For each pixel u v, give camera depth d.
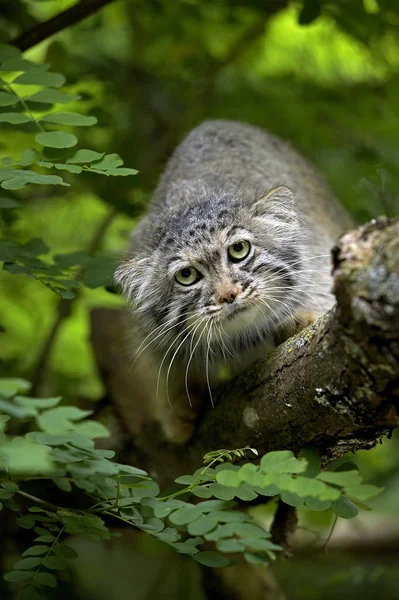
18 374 6.05
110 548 6.15
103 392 6.21
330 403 3.18
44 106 4.21
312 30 7.68
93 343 5.95
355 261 2.70
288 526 4.59
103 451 3.38
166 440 4.96
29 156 3.87
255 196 4.80
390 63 6.71
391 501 7.94
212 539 2.77
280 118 6.82
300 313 4.63
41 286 7.36
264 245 4.57
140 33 7.18
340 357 2.98
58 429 2.96
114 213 6.36
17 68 4.16
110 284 4.66
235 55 7.26
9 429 5.34
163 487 4.91
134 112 7.12
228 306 4.40
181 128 7.00
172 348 4.86
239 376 4.15
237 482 2.76
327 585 6.79
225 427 4.08
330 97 6.73
